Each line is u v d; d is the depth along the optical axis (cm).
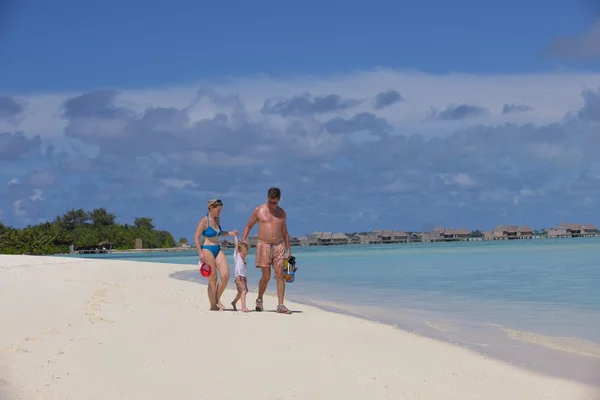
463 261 3541
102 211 13762
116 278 2116
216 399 571
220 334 886
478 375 689
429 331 988
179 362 703
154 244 13812
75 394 572
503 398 602
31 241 9788
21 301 1151
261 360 727
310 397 589
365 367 711
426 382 654
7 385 590
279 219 1209
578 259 3406
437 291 1683
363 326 1012
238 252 1242
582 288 1661
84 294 1341
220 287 1216
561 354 804
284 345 820
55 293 1327
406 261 3800
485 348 843
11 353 707
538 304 1331
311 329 964
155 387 602
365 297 1563
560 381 666
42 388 585
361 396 597
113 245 12725
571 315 1160
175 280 2169
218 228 1229
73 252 11175
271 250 1207
